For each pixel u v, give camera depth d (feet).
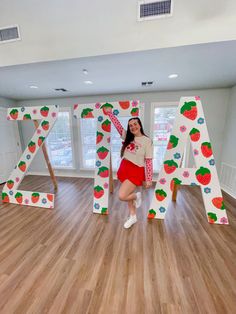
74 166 14.38
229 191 10.28
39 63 6.78
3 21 6.43
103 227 6.73
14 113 8.60
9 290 4.06
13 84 9.77
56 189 11.39
